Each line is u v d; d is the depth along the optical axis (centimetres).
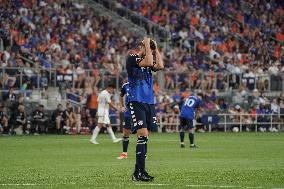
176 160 6481
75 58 13438
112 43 14512
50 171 5250
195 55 15275
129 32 15638
